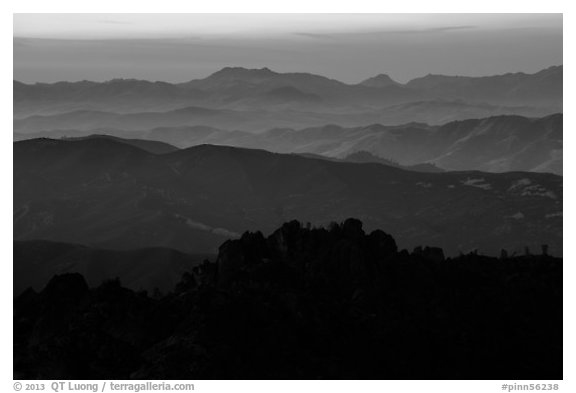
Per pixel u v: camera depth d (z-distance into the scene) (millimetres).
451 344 84562
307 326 83062
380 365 80750
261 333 80750
